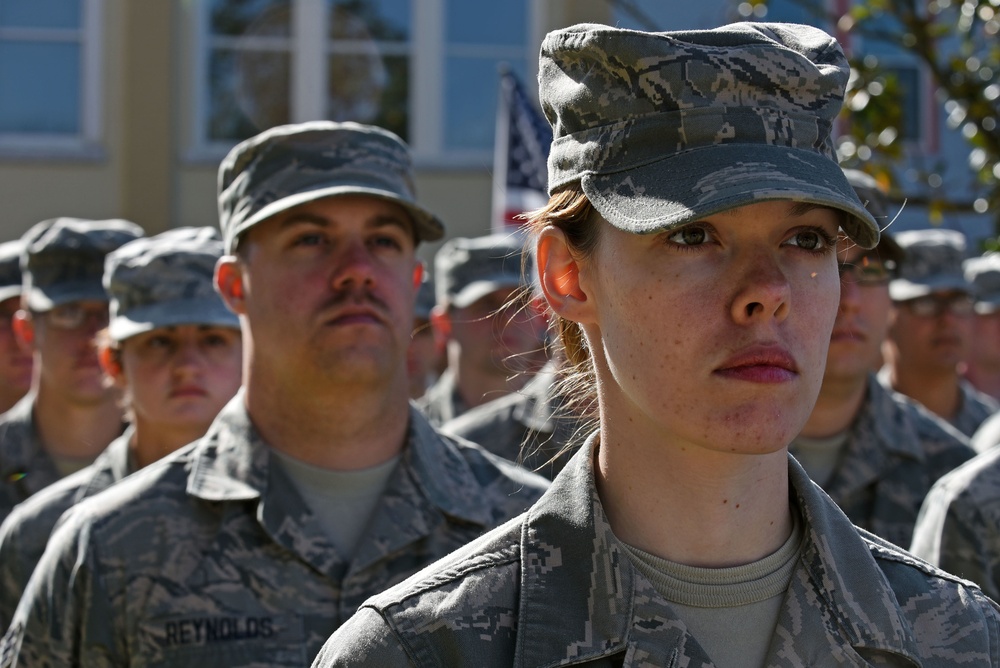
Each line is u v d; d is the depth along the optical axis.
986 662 2.99
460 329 9.78
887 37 9.02
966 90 8.74
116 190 15.47
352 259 5.01
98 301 7.57
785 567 2.96
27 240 7.75
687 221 2.71
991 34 8.96
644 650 2.80
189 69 15.66
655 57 2.85
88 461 7.63
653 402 2.81
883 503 6.42
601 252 2.93
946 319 9.04
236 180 5.27
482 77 16.17
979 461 5.47
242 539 4.79
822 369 2.85
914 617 3.02
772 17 14.01
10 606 5.90
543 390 5.24
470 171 15.95
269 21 15.87
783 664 2.84
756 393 2.73
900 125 8.88
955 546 5.33
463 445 5.35
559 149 3.05
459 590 2.95
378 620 2.95
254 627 4.66
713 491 2.90
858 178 6.49
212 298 6.32
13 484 7.50
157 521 4.79
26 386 9.02
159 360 6.25
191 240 6.55
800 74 2.85
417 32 16.06
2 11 15.47
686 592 2.88
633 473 2.96
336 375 4.90
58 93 15.50
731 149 2.80
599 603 2.86
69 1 15.49
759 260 2.78
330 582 4.78
